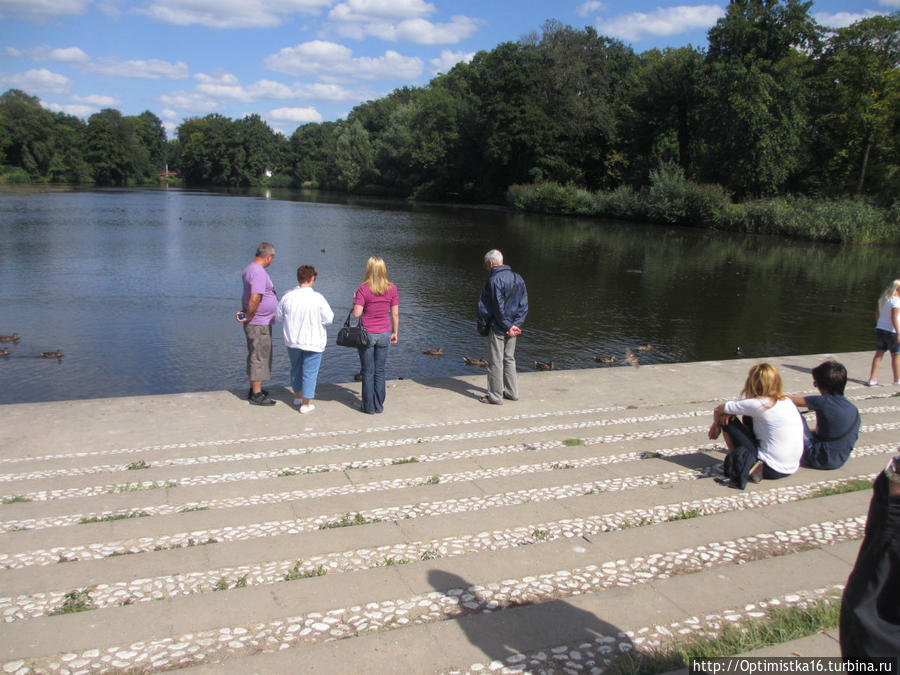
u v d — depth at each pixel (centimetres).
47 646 302
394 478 554
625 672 285
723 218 5184
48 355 1484
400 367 1507
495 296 818
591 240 4325
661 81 6141
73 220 4572
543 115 6869
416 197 8900
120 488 528
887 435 709
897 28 5206
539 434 705
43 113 9944
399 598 351
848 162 5625
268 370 805
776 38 5238
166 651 302
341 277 2638
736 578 373
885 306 959
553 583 372
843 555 405
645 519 470
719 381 984
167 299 2097
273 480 544
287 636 316
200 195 8981
